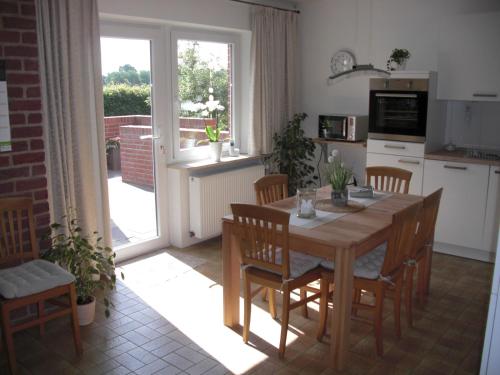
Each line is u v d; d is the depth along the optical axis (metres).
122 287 3.81
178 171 4.53
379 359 2.86
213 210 4.73
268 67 5.17
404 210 2.75
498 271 1.92
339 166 3.76
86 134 3.60
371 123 4.75
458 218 4.38
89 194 3.66
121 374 2.69
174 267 4.22
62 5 3.31
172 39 4.47
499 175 4.09
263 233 2.79
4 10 2.82
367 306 2.91
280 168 5.43
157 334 3.12
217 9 4.59
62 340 3.04
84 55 3.51
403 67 4.68
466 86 4.33
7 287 2.58
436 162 4.42
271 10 5.09
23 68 2.94
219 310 3.45
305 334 3.14
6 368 2.76
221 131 5.19
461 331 3.19
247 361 2.83
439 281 3.97
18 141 2.98
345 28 5.29
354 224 2.93
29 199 2.97
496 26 4.10
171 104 4.58
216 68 5.00
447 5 4.60
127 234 4.50
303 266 2.95
